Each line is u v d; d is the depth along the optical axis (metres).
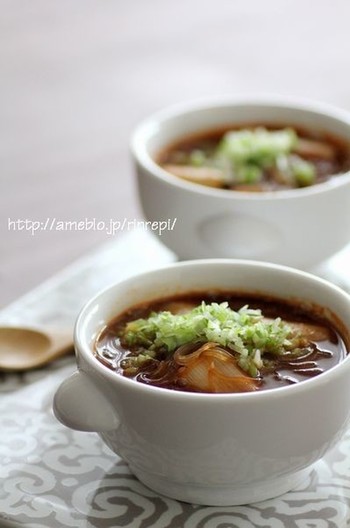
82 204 1.22
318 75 1.53
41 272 1.11
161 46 1.64
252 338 0.75
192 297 0.81
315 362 0.75
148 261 0.98
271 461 0.71
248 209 0.89
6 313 0.92
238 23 1.72
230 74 1.54
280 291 0.80
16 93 1.51
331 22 1.73
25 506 0.74
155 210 0.93
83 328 0.76
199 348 0.74
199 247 0.92
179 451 0.71
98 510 0.74
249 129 1.04
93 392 0.72
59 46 1.65
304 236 0.91
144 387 0.70
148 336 0.77
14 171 1.30
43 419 0.82
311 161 1.00
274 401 0.70
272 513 0.74
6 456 0.78
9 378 0.86
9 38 1.68
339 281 0.94
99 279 0.96
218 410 0.69
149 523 0.73
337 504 0.74
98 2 1.80
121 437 0.73
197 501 0.74
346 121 1.01
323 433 0.72
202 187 0.91
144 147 0.97
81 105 1.47
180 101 1.46
